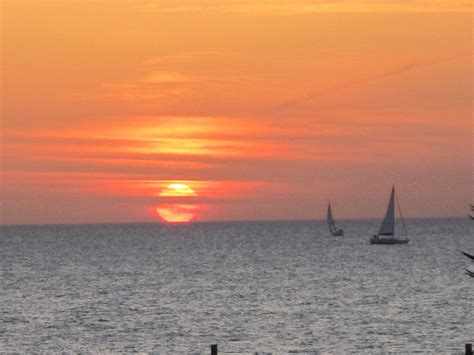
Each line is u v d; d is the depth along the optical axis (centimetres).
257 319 19850
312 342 16750
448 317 19825
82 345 16862
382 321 19300
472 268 13138
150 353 16000
